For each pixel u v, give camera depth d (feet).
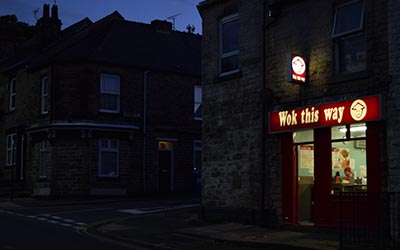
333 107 40.37
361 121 38.11
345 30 41.04
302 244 36.32
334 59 41.70
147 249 36.81
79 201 75.00
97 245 37.22
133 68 88.43
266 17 48.06
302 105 43.75
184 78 94.43
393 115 36.58
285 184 45.32
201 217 52.54
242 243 38.40
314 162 42.91
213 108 52.75
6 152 100.32
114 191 83.41
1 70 106.32
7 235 41.09
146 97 89.15
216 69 52.85
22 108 94.68
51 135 82.12
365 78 38.96
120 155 84.89
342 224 36.06
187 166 92.73
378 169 37.65
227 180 50.31
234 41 52.03
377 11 38.47
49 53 91.25
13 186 85.20
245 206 48.14
